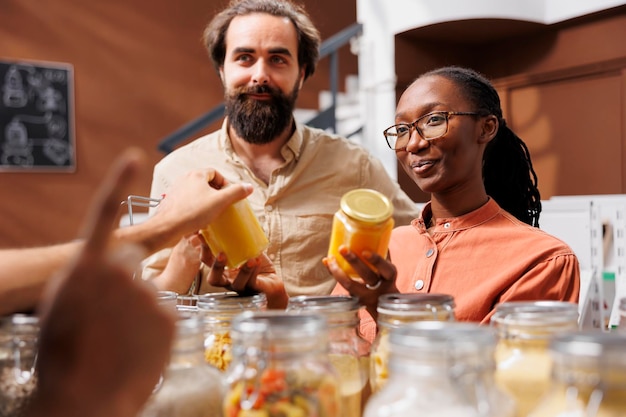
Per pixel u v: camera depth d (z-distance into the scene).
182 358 0.61
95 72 4.81
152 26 4.97
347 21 5.39
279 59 1.83
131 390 0.40
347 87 5.32
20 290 0.64
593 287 1.80
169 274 1.26
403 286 1.19
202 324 0.62
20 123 4.57
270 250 1.83
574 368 0.41
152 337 0.41
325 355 0.58
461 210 1.16
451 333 0.45
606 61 4.41
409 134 1.13
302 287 1.84
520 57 4.88
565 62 4.62
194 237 1.06
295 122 1.96
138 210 4.72
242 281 0.95
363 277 0.80
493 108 1.16
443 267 1.13
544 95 4.88
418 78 1.18
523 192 1.34
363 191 0.87
